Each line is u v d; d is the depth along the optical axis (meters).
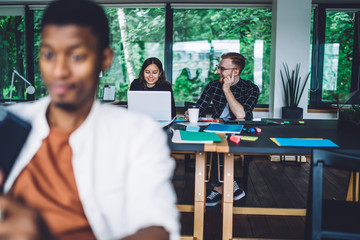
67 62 0.57
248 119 2.72
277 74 4.60
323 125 2.40
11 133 0.58
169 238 0.57
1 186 0.56
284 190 3.13
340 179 3.47
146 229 0.57
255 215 2.58
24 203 0.37
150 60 3.44
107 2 4.98
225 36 5.00
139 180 0.62
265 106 5.04
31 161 0.66
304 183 3.36
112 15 5.06
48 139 0.66
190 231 2.26
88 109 0.65
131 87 3.57
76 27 0.56
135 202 0.61
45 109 0.67
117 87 5.18
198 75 5.09
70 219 0.65
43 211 0.65
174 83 5.12
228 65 2.80
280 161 4.29
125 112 0.68
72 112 0.64
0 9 5.13
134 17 5.05
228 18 4.97
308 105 5.04
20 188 0.65
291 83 4.52
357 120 2.04
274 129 2.20
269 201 2.84
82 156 0.63
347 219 1.41
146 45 5.09
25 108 0.69
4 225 0.34
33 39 5.17
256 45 4.98
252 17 4.94
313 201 1.29
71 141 0.64
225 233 1.97
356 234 1.28
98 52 0.59
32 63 5.20
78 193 0.65
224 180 1.95
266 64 5.00
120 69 5.15
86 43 0.57
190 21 5.00
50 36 0.56
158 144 0.66
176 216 0.61
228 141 1.76
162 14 5.02
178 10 4.98
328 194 3.01
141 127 0.66
